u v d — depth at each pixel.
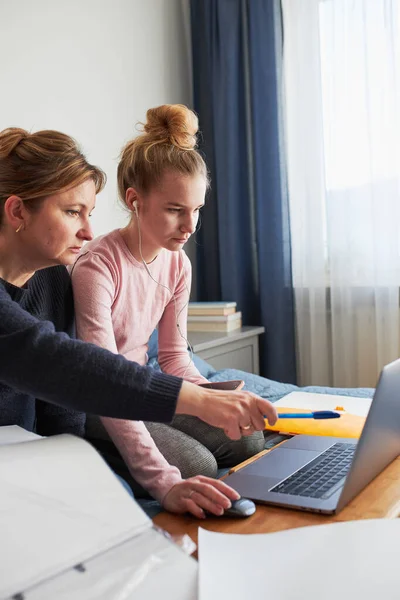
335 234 2.77
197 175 1.27
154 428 1.28
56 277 1.26
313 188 2.80
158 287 1.46
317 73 2.77
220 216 3.00
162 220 1.28
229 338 2.56
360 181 2.72
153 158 1.25
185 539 0.78
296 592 0.62
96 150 2.55
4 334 0.88
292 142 2.86
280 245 2.89
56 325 1.25
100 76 2.57
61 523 0.68
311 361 2.88
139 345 1.48
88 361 0.85
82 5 2.49
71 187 1.06
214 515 0.91
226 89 2.94
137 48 2.78
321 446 1.17
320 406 1.45
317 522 0.86
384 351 2.72
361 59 2.67
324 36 2.75
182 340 1.56
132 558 0.67
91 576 0.64
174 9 3.01
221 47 2.94
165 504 0.95
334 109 2.72
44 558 0.64
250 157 3.00
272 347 2.94
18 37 2.23
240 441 1.34
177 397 0.85
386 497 0.92
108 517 0.71
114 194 2.64
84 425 1.33
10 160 1.06
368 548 0.69
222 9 2.93
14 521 0.66
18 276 1.15
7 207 1.06
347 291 2.77
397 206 2.65
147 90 2.83
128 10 2.73
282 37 2.85
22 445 0.78
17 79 2.22
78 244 1.12
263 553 0.70
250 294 3.05
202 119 3.07
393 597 0.60
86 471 0.75
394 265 2.67
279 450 1.16
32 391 0.86
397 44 2.59
